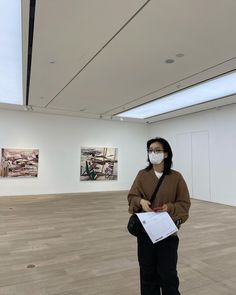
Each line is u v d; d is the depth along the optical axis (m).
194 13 3.13
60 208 7.18
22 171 9.50
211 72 5.18
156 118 10.72
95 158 10.91
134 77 5.52
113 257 3.61
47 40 3.88
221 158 8.41
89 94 6.97
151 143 2.10
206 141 9.02
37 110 9.36
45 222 5.55
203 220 5.98
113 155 11.34
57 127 10.19
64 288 2.73
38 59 4.59
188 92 6.86
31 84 6.10
